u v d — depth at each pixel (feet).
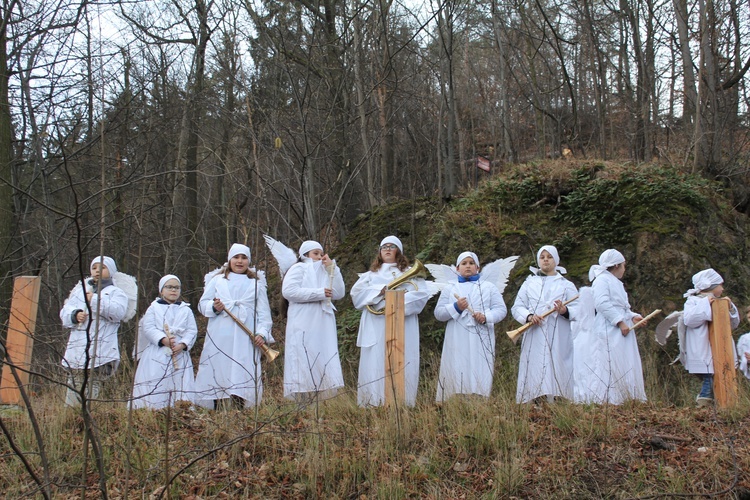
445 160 41.29
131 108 35.65
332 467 15.12
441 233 33.68
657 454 15.79
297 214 34.50
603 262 22.48
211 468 15.21
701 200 31.22
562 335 22.67
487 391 21.12
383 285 22.04
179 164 39.50
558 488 14.57
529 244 31.68
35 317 19.19
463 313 22.13
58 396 18.79
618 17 46.44
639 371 21.57
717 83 40.04
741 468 14.82
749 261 31.27
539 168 35.01
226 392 20.63
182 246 45.14
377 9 43.27
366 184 49.98
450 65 38.27
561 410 17.92
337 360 22.04
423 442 16.34
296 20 41.70
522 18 45.16
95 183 32.58
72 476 14.98
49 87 30.58
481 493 14.47
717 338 19.63
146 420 17.51
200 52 40.93
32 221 35.04
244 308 21.80
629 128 45.98
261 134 36.22
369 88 44.32
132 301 22.07
